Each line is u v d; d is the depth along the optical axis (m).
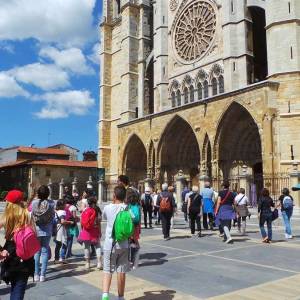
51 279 9.99
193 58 47.66
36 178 70.44
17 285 6.30
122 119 56.94
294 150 32.62
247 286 8.89
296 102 33.41
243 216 18.11
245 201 18.27
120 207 7.61
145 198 22.53
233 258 12.20
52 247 15.58
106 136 61.12
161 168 45.09
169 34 51.34
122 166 51.16
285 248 13.98
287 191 16.73
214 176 37.44
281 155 33.06
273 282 9.18
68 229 12.58
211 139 38.34
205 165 39.03
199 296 8.17
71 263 12.09
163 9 52.09
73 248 15.20
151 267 11.06
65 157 91.75
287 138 33.03
